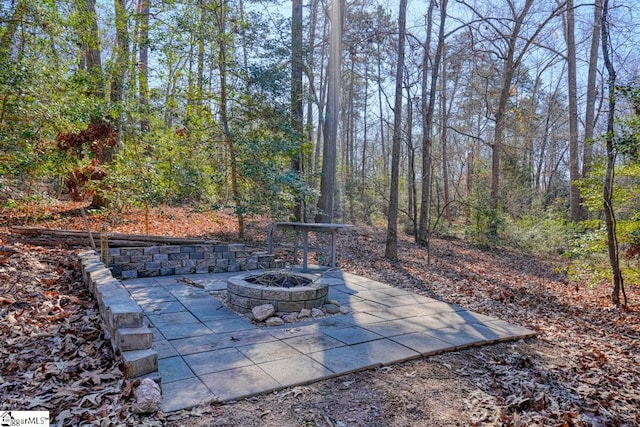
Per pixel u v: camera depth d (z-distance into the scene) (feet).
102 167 20.25
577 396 9.05
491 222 41.06
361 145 96.58
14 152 15.80
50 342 9.82
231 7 26.73
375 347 11.05
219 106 27.91
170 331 11.83
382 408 7.99
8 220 21.98
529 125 58.08
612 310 18.74
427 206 37.76
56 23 18.69
